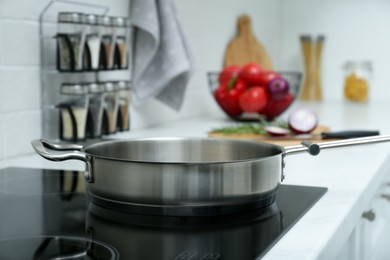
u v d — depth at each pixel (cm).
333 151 123
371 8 269
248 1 244
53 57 122
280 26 285
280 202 76
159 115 174
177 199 66
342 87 276
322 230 64
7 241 59
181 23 156
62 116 122
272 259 54
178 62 153
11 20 110
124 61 136
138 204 67
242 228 64
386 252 124
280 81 176
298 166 106
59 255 54
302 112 146
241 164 67
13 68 112
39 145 74
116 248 56
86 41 121
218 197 67
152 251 55
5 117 111
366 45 272
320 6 277
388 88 271
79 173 98
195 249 56
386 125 172
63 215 70
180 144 88
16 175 95
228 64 224
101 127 129
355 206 78
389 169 125
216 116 204
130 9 152
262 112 182
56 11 122
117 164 67
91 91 122
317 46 265
